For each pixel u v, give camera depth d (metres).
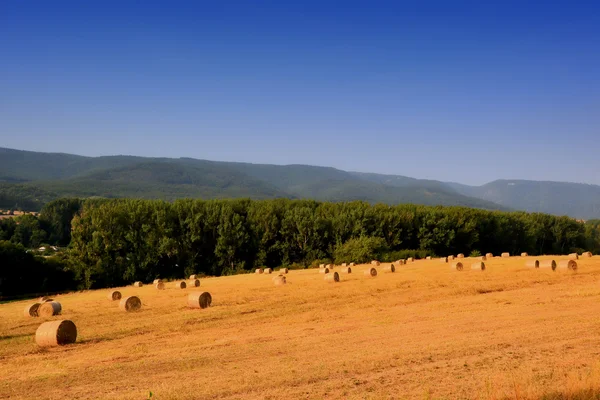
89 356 18.08
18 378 15.11
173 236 77.31
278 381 13.46
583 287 31.36
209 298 30.55
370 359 15.39
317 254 82.56
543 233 109.44
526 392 11.45
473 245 99.50
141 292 44.84
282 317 25.42
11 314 31.86
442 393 11.98
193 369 15.34
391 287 35.41
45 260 72.38
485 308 24.98
